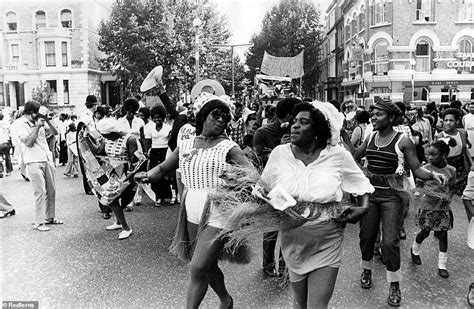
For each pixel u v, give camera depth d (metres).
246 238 3.55
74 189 11.41
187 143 4.17
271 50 39.59
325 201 3.35
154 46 29.83
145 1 30.84
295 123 3.42
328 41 46.75
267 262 5.28
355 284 5.07
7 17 39.62
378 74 29.70
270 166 3.59
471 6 28.62
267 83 22.58
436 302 4.59
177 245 4.15
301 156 3.50
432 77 28.52
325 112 3.42
